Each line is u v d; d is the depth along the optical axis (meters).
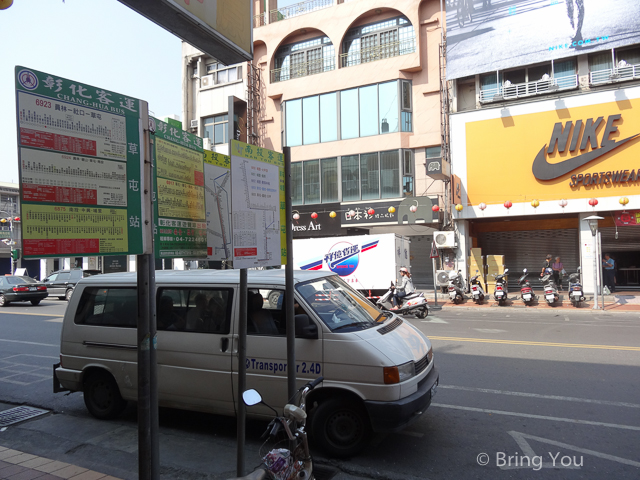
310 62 23.08
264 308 4.73
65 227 2.60
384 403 4.09
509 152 17.80
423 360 4.64
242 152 3.36
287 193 3.86
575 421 4.99
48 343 10.55
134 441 4.83
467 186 18.52
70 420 5.54
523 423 4.98
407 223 19.58
